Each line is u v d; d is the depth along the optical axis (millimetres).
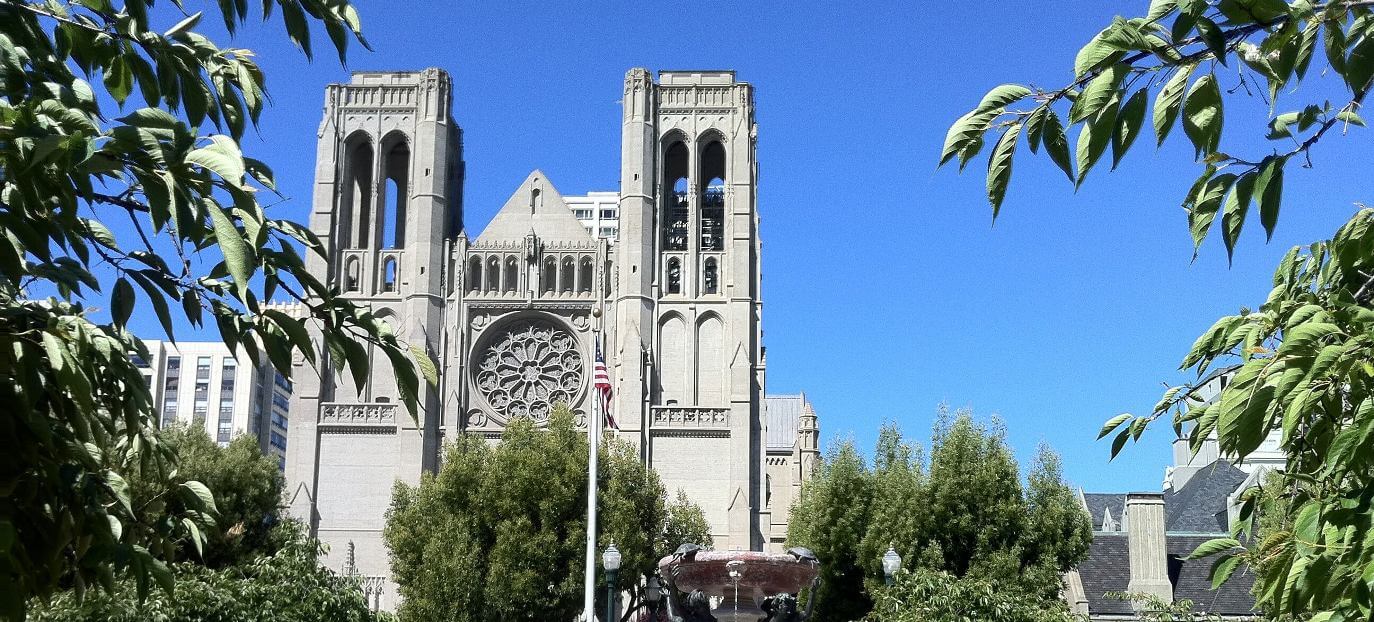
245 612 38000
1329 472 11039
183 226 9281
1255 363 10273
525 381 96875
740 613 38125
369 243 100000
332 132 101312
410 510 75938
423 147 100812
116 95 11539
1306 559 11250
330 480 94125
